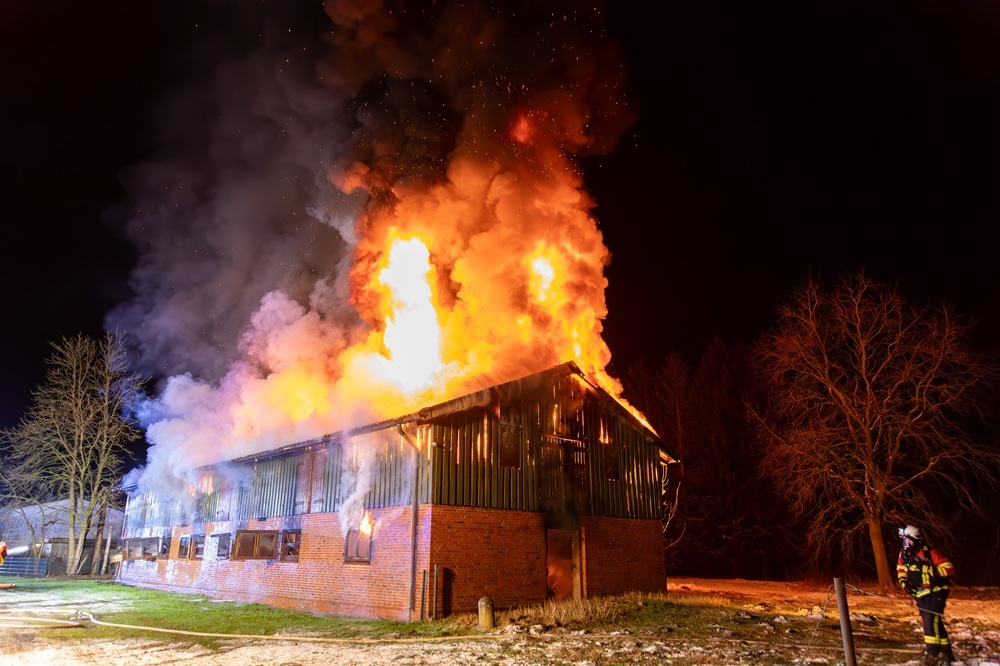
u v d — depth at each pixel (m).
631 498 19.97
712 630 12.82
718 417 37.12
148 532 28.05
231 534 22.06
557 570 17.59
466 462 16.00
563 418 18.64
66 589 25.81
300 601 18.16
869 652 10.32
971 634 12.12
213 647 12.21
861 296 25.30
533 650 10.91
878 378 25.05
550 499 17.59
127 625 15.02
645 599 17.61
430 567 14.77
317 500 18.53
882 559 23.70
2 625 15.02
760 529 34.22
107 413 37.34
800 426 26.88
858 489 26.27
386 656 10.97
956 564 27.14
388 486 16.36
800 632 12.56
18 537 39.34
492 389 16.72
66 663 10.77
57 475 36.09
